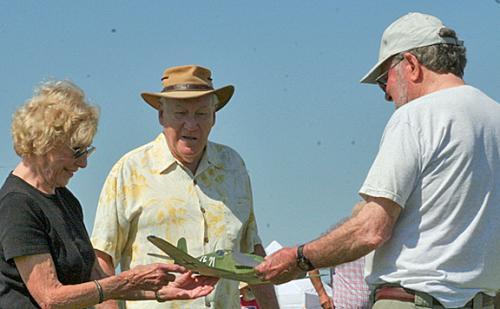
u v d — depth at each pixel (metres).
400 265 3.90
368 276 4.08
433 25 4.06
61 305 3.99
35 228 3.98
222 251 4.41
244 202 5.25
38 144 3.94
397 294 3.92
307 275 4.08
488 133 3.90
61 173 4.07
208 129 5.09
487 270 3.88
